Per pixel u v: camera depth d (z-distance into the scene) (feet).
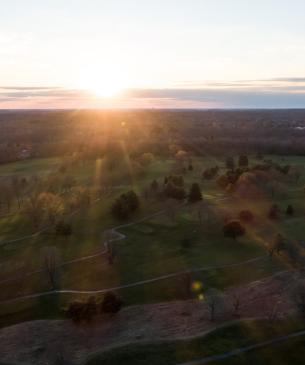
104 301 217.56
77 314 211.82
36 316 221.87
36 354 191.42
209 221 325.83
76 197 374.63
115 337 199.00
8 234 322.34
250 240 293.64
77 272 261.24
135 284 244.22
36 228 330.54
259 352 182.09
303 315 205.26
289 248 270.87
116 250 278.67
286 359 178.40
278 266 255.70
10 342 201.05
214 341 189.57
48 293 241.35
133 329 203.72
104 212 354.54
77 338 201.36
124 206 337.93
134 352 183.93
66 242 302.66
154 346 187.52
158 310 219.00
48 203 359.66
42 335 204.95
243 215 323.57
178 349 184.96
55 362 184.85
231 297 225.15
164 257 273.54
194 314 212.64
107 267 264.11
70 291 241.76
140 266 263.08
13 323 217.77
